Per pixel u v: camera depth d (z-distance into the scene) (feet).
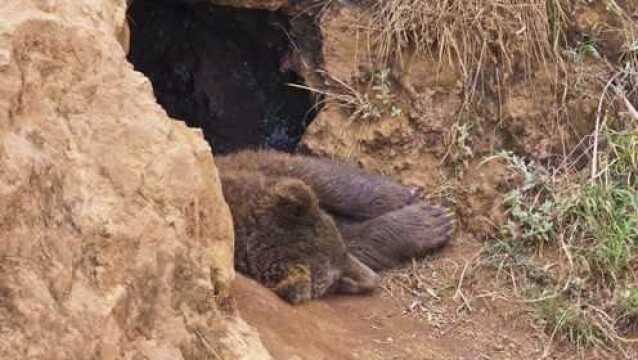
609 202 32.65
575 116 35.01
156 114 21.53
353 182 33.04
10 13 20.33
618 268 31.73
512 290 31.76
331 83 35.29
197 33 39.27
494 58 34.91
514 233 32.89
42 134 19.60
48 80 20.31
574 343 30.45
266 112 38.88
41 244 18.47
